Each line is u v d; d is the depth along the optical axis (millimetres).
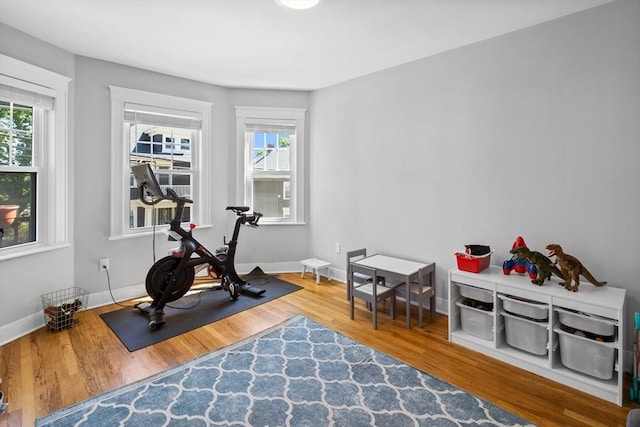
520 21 2395
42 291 2734
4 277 2461
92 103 3082
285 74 3562
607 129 2182
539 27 2422
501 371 2143
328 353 2348
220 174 4074
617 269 2186
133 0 2119
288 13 2285
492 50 2664
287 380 2023
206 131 3895
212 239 4035
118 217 3279
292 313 3053
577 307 1964
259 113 4133
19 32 2518
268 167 4289
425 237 3174
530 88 2482
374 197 3580
